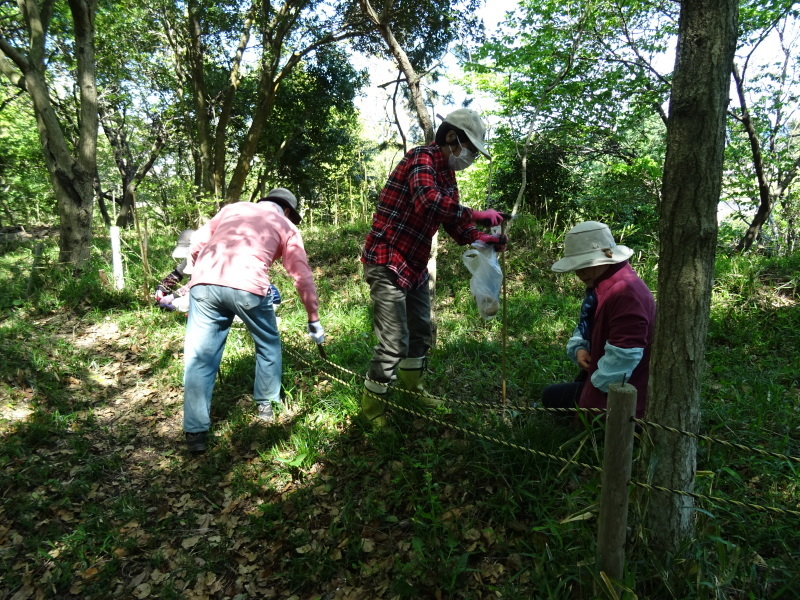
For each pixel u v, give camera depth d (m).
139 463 3.38
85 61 8.23
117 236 6.67
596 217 11.52
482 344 4.73
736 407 3.39
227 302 3.29
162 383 4.45
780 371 4.05
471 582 2.29
